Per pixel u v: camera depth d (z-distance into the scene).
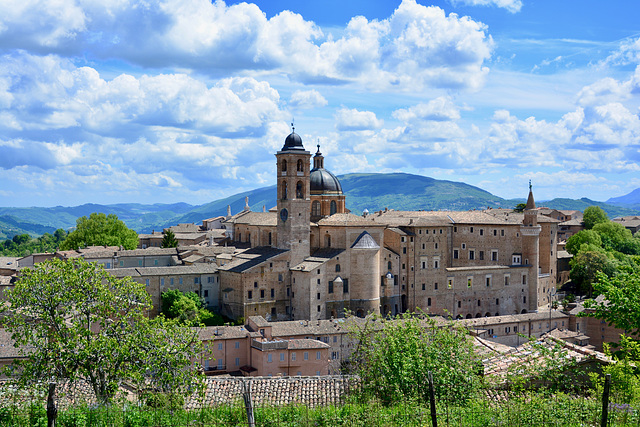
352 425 47.00
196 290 155.75
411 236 169.25
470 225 186.25
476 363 55.88
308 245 158.75
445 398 51.75
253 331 118.06
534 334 153.00
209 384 65.06
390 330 57.75
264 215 180.75
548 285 195.50
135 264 184.38
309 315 150.12
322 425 48.00
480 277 177.50
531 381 53.62
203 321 143.88
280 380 65.44
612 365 50.09
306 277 150.50
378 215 190.38
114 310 62.53
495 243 184.12
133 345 58.44
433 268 172.38
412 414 46.41
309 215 159.00
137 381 57.03
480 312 177.62
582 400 47.44
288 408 51.19
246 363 113.19
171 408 52.06
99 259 179.38
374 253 156.50
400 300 168.12
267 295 153.50
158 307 150.50
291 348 108.25
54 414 44.44
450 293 174.25
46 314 58.84
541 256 195.25
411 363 53.25
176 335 61.81
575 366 51.97
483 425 45.31
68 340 56.78
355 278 156.25
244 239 186.25
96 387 56.72
